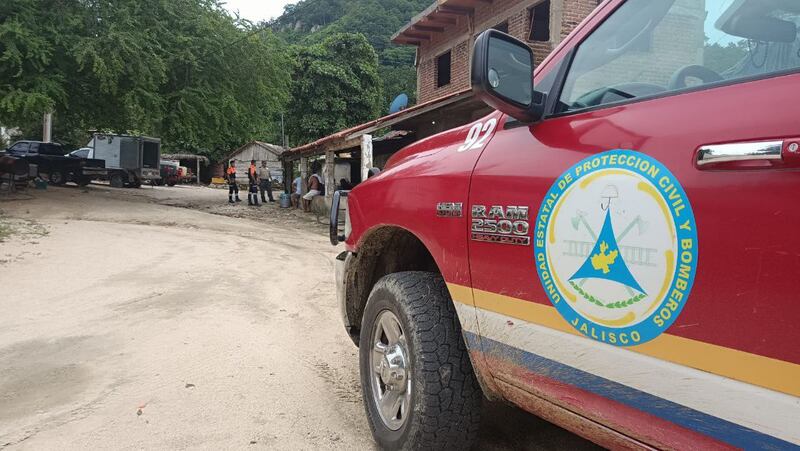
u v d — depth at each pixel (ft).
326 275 25.29
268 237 38.78
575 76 6.89
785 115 4.28
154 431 9.98
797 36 5.20
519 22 42.27
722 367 4.47
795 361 4.03
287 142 123.65
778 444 4.16
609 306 5.35
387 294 9.05
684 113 5.10
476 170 7.29
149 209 51.60
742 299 4.33
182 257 28.40
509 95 6.44
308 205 58.29
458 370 8.00
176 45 56.03
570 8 38.04
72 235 33.73
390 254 10.61
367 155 44.47
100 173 78.28
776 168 4.22
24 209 45.11
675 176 4.87
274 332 15.94
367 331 9.78
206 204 63.52
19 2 46.57
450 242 7.61
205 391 11.73
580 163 5.81
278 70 65.98
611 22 6.88
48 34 48.16
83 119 60.18
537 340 6.25
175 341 14.94
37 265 24.88
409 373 8.39
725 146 4.52
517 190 6.51
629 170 5.28
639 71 6.43
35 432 9.93
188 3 57.98
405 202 8.74
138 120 50.80
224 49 58.95
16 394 11.57
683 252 4.74
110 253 28.63
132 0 51.60
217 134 61.26
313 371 13.01
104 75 47.39
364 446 9.59
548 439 9.76
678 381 4.79
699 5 6.09
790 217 4.09
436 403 7.91
